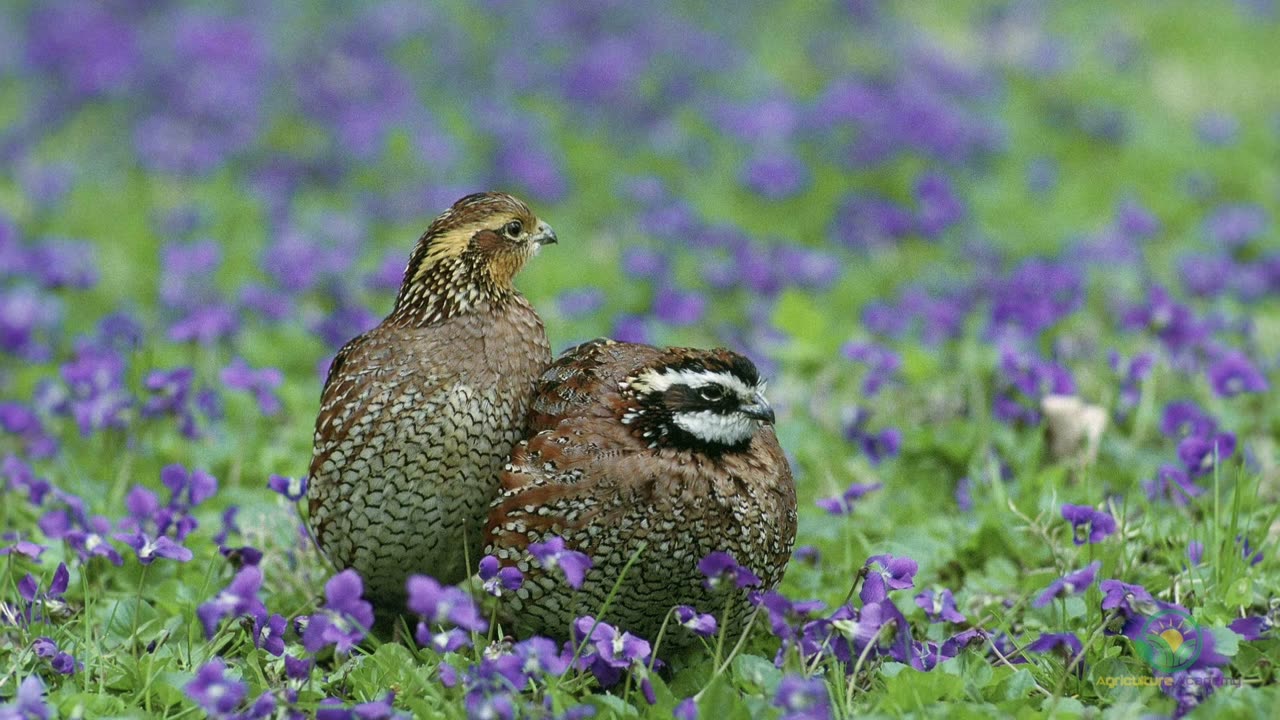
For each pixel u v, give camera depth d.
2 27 28.58
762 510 8.08
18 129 22.73
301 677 7.76
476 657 7.86
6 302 14.53
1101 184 21.28
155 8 30.08
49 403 12.14
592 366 8.44
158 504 9.61
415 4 29.48
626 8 29.64
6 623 8.55
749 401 8.00
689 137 22.80
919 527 10.27
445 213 8.85
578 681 7.87
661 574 7.95
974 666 7.82
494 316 8.68
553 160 21.62
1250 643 7.97
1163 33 29.59
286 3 30.70
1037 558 9.75
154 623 8.80
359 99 24.22
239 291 15.85
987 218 20.02
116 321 14.09
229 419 12.64
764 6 30.78
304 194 20.95
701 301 15.59
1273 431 12.21
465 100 25.14
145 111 24.12
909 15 30.38
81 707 7.17
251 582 7.47
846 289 17.08
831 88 24.52
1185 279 16.08
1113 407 11.91
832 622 7.64
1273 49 28.64
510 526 8.01
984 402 11.81
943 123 22.06
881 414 12.26
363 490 8.51
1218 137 22.77
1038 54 27.22
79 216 19.56
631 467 7.88
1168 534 9.57
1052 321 13.55
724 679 7.52
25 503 10.56
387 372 8.50
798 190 20.75
